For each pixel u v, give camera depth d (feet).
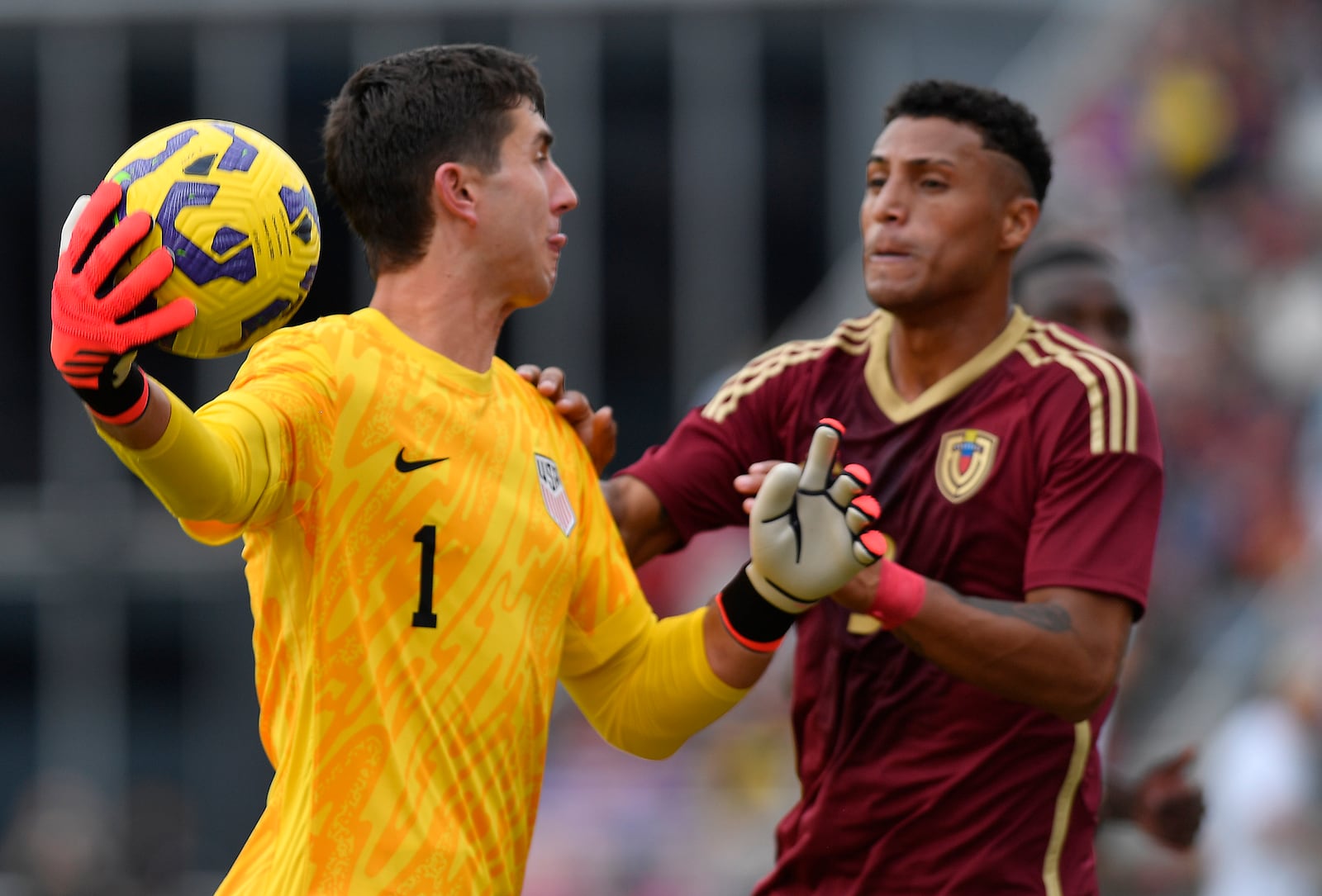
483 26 171.73
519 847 39.22
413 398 37.35
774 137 169.78
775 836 50.03
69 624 173.88
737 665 40.93
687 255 170.81
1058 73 166.71
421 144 38.60
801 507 39.50
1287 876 93.45
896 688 45.88
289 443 35.06
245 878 36.86
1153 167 159.53
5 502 175.11
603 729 43.45
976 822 45.24
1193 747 56.80
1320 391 138.82
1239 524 130.72
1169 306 147.64
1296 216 155.53
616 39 170.91
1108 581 43.27
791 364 49.57
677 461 49.60
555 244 40.45
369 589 36.35
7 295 176.24
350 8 172.86
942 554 45.75
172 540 174.60
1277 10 165.48
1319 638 104.88
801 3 169.27
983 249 45.50
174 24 174.70
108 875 156.66
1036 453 44.86
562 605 39.96
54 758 172.55
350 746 36.01
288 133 174.40
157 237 33.76
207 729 172.55
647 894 123.13
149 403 31.71
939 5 167.02
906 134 45.73
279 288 35.60
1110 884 98.22
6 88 175.83
